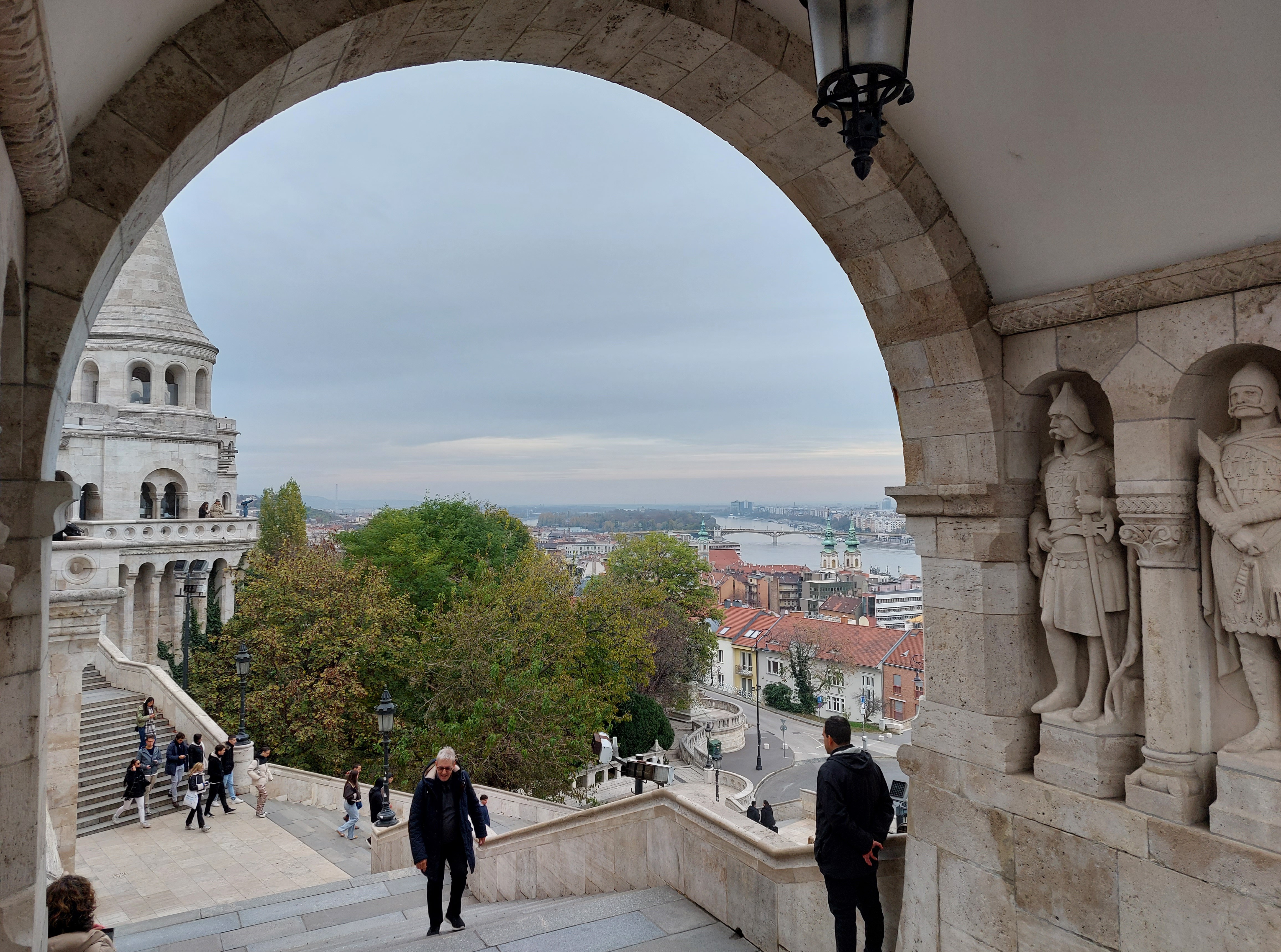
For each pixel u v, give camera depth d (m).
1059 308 4.77
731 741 66.56
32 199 2.93
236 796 19.02
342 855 14.98
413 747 25.25
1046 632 5.01
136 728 20.44
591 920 5.84
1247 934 3.86
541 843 7.99
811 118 4.57
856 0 2.54
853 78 2.56
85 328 3.56
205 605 38.91
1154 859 4.23
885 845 5.70
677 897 6.20
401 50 4.04
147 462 39.62
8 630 3.15
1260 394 4.00
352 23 3.54
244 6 3.37
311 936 7.25
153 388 40.62
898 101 2.67
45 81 2.20
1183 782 4.20
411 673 26.70
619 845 6.99
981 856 5.07
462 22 3.93
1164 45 3.62
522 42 4.25
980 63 4.20
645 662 38.56
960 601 5.30
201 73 3.30
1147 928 4.25
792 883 5.20
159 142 3.23
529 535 48.66
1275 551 3.92
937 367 5.32
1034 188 4.57
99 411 38.53
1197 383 4.36
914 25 4.18
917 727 5.56
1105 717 4.66
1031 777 4.92
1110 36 3.73
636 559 61.88
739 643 103.19
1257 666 4.07
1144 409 4.43
